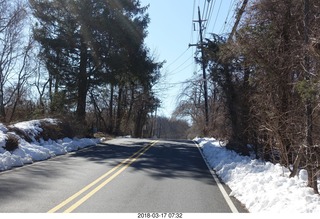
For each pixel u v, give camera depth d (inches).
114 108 2180.1
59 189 387.9
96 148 880.9
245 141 661.9
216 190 407.5
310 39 346.9
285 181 390.3
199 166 610.5
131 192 382.9
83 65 1205.1
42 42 1192.2
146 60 1339.8
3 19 1505.9
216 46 709.9
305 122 373.4
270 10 457.4
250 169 484.7
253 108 541.0
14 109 1441.9
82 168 542.6
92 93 1603.1
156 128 4242.1
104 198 352.2
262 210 310.3
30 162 585.9
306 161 374.9
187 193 385.4
